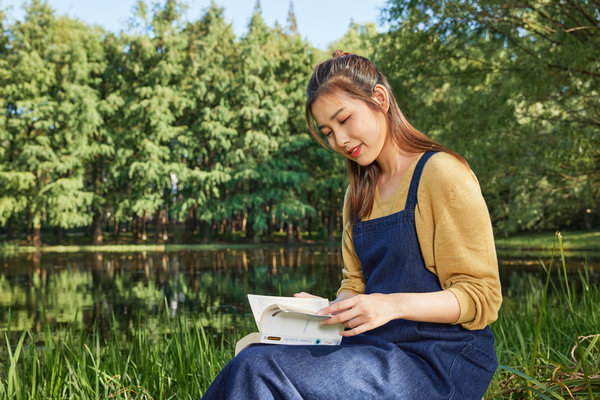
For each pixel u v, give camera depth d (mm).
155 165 26344
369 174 1249
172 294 9797
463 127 8570
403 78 8820
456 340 1077
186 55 28500
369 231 1208
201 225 33531
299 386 931
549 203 9281
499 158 8461
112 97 27062
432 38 8180
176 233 35156
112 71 28312
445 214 1072
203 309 7891
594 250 18531
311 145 27641
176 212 27891
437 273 1106
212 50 28062
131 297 9523
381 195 1218
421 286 1105
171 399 2229
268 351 959
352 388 947
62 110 25953
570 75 7039
